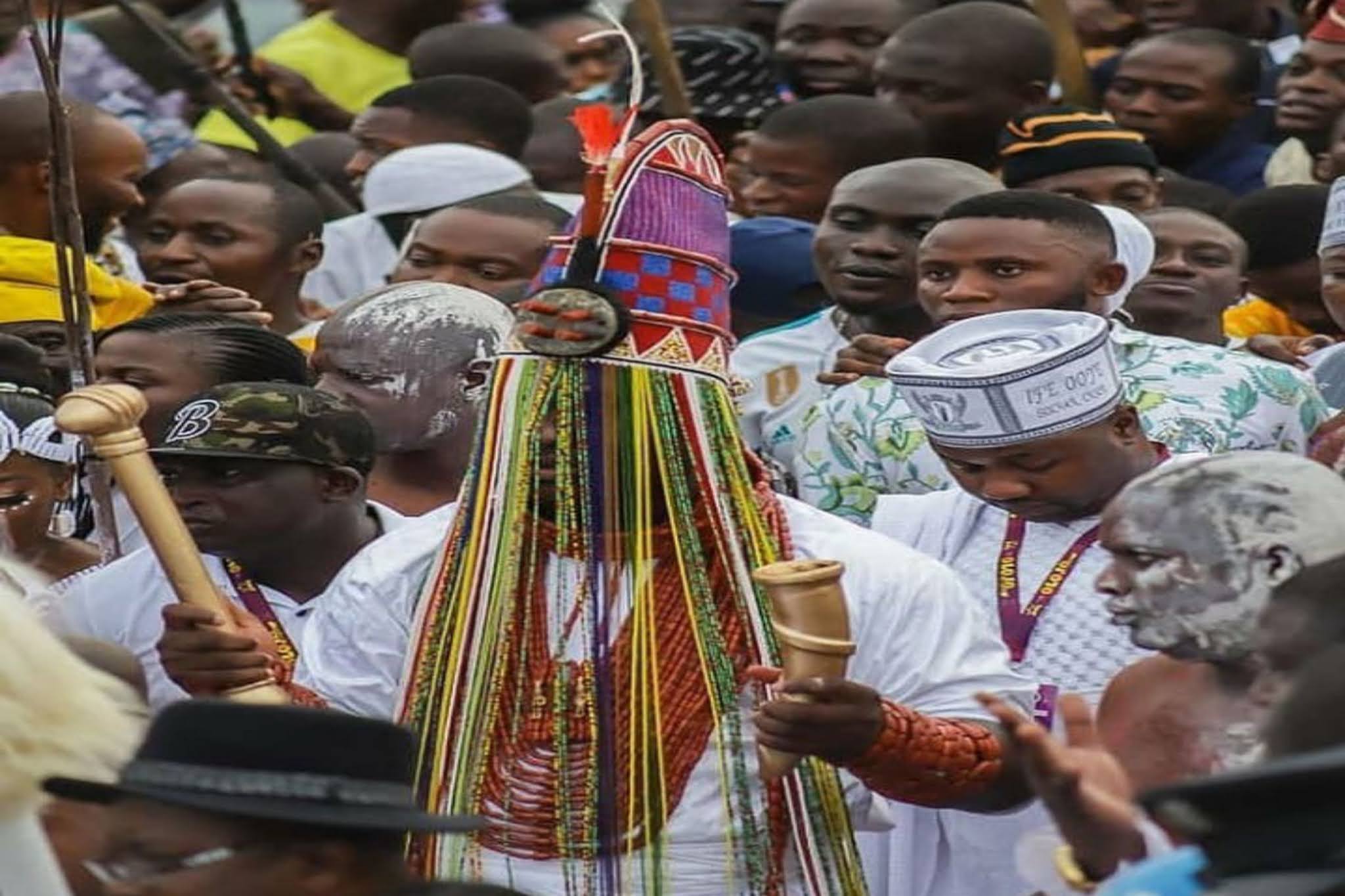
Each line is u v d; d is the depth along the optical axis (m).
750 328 18.33
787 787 11.48
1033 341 12.95
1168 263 17.58
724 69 22.12
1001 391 12.63
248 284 18.80
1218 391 14.68
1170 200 20.33
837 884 11.49
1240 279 17.80
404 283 15.89
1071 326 12.88
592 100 23.25
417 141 21.06
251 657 11.54
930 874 12.66
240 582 13.46
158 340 14.84
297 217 19.02
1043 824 12.27
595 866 11.48
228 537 13.25
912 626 11.65
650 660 11.55
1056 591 12.78
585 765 11.52
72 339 14.44
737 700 11.53
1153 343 14.95
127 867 8.59
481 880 11.56
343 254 19.92
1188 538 10.58
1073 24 23.45
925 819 12.66
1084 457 12.73
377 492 14.95
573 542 11.62
